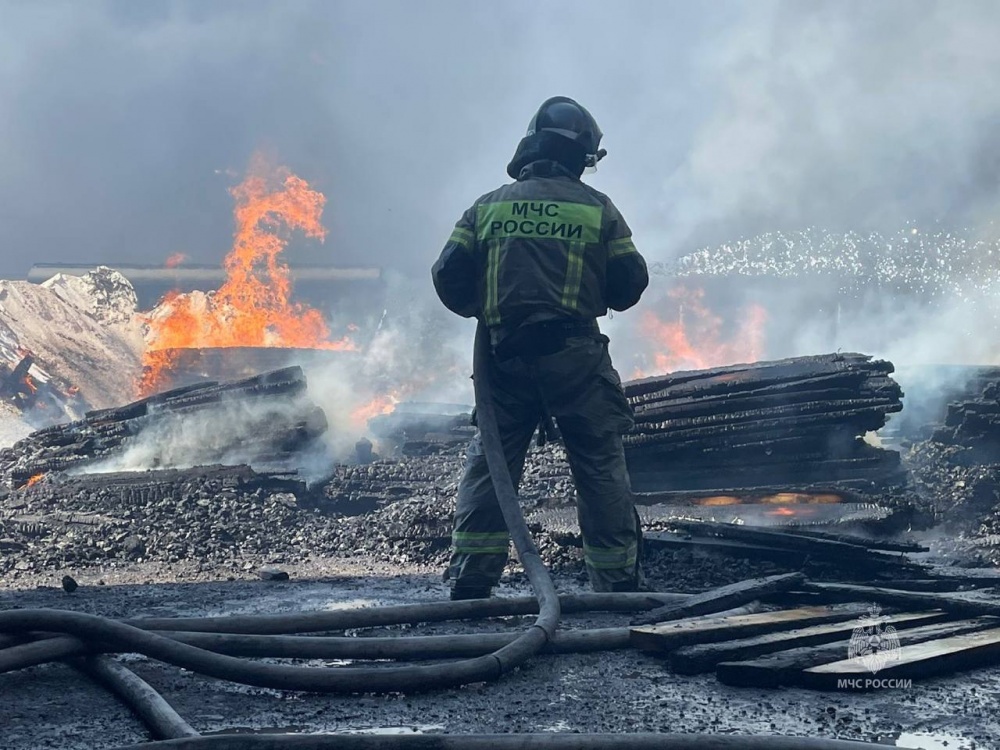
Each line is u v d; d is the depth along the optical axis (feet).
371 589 19.58
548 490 27.86
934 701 11.51
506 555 17.44
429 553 24.25
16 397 63.77
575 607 16.34
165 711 10.25
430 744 9.16
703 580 19.11
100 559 23.90
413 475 32.14
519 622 16.06
